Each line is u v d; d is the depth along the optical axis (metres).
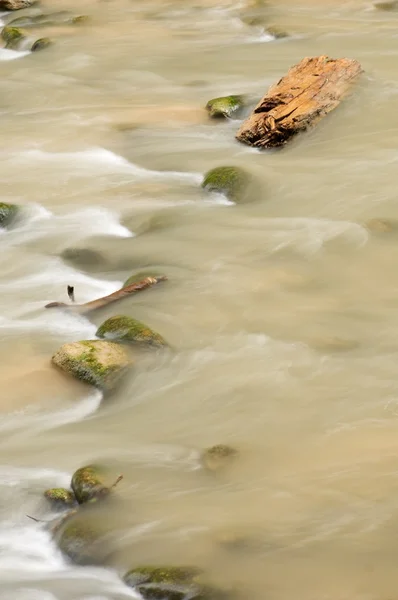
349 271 19.36
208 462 13.36
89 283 19.64
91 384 15.52
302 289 18.64
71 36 40.56
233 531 11.94
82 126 29.14
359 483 12.70
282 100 27.11
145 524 12.16
